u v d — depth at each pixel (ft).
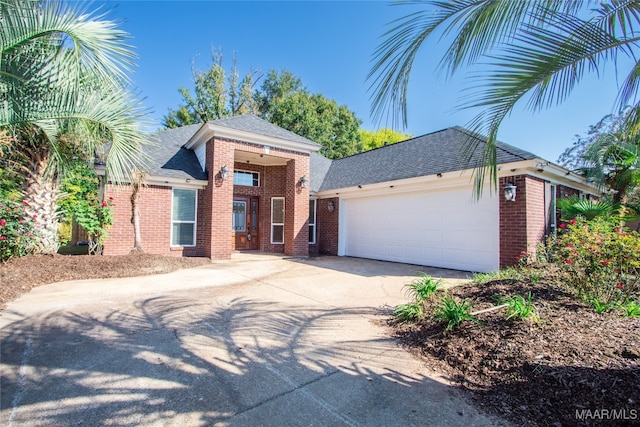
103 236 31.24
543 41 9.84
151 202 35.40
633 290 14.44
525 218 26.14
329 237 46.11
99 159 31.71
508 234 27.09
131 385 9.15
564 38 9.66
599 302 13.58
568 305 13.79
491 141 12.22
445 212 32.04
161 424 7.47
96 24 15.75
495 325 12.09
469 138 13.01
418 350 11.85
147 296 19.11
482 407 8.26
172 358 10.92
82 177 30.25
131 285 21.98
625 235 15.65
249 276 26.78
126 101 19.53
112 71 16.71
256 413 7.98
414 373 10.15
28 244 25.11
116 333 13.11
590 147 35.12
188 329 13.74
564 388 8.29
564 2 9.62
